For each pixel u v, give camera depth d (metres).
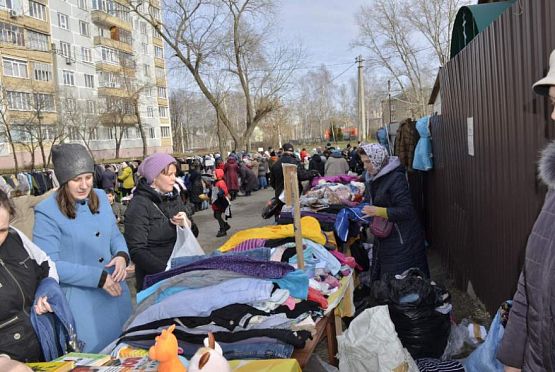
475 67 4.05
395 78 36.62
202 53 24.52
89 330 2.52
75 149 2.50
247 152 26.75
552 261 1.39
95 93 43.47
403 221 3.74
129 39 48.25
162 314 2.01
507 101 3.23
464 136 4.55
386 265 3.83
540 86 1.66
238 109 47.94
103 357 1.88
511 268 3.28
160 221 3.10
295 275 2.23
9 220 1.98
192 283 2.18
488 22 4.31
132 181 13.70
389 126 8.12
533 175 2.80
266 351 1.90
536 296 1.44
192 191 13.25
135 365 1.74
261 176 20.91
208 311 1.95
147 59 52.78
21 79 32.84
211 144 80.06
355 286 4.42
